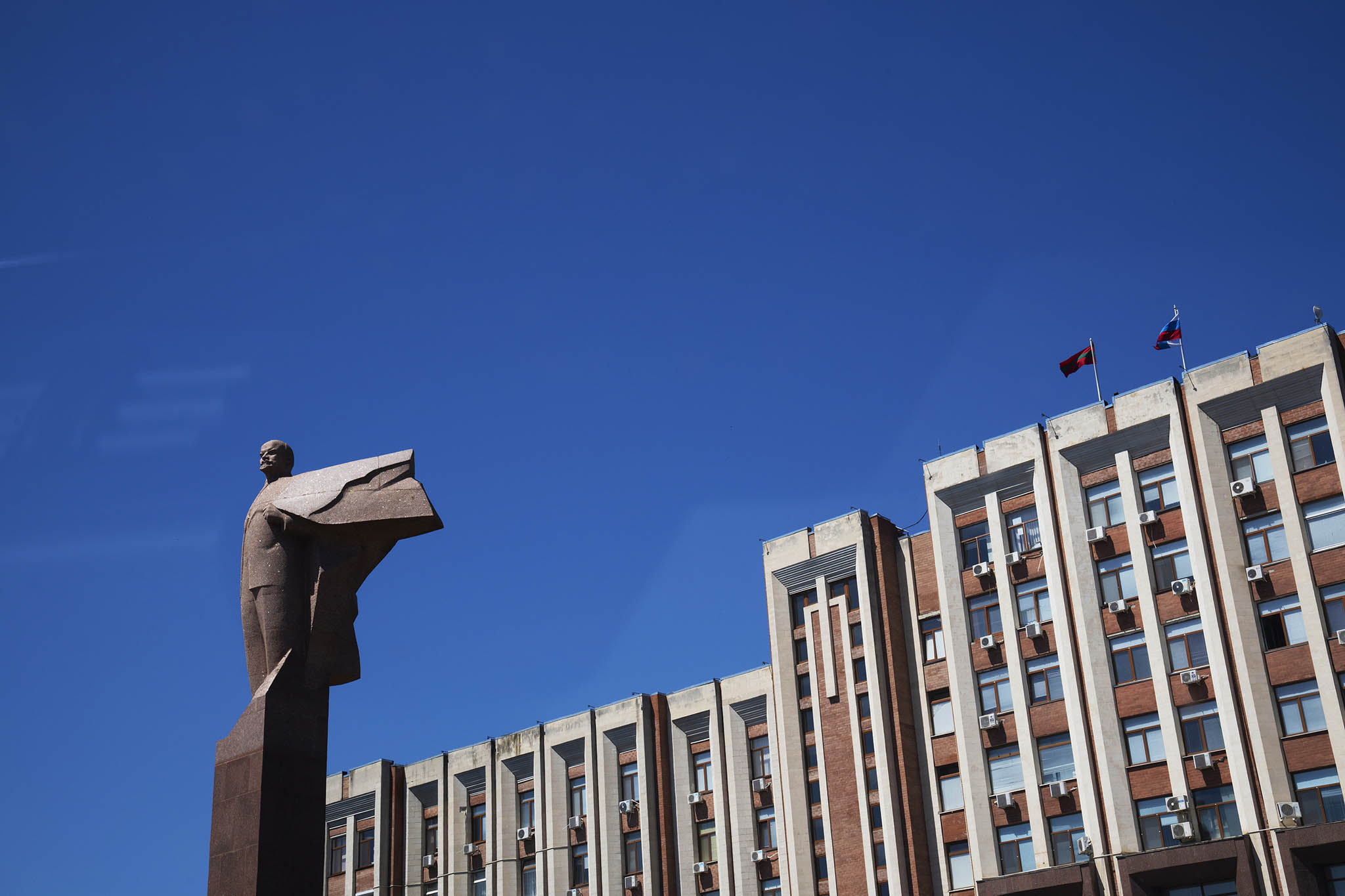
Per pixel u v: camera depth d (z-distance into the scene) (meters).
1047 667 40.47
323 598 17.39
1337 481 37.00
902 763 42.12
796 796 44.38
